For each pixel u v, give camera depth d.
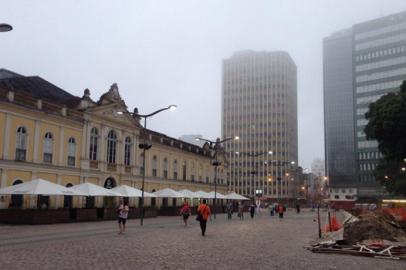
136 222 36.53
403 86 43.28
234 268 12.37
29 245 17.52
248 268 12.40
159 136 60.62
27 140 37.62
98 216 37.94
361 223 18.80
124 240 20.33
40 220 31.36
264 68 157.00
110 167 48.91
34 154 38.28
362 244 17.38
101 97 48.03
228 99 160.62
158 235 23.61
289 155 149.38
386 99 46.69
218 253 15.84
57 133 41.25
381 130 41.94
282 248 17.81
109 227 29.36
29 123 37.91
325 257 14.98
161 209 51.62
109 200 48.38
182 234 24.56
